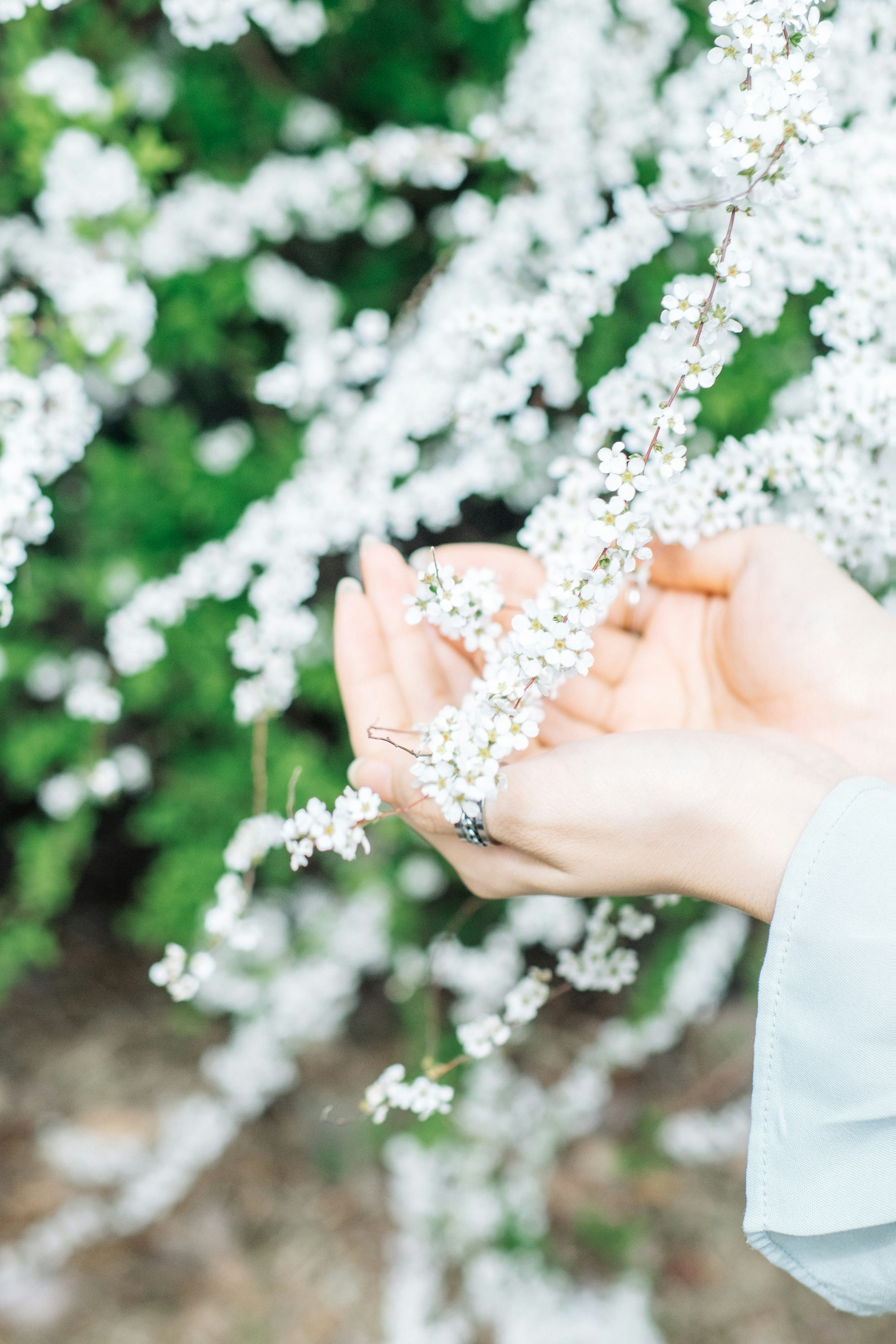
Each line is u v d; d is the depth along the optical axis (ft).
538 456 6.31
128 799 9.37
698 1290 7.09
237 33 4.47
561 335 4.39
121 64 6.61
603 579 2.78
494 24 6.68
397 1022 8.91
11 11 3.90
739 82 3.57
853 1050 2.72
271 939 7.72
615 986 3.79
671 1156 7.73
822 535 3.90
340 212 6.71
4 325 4.20
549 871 3.43
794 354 5.88
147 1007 9.06
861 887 2.79
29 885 7.74
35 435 3.79
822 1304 7.06
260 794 4.29
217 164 7.04
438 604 3.08
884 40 4.25
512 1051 8.38
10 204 6.55
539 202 5.12
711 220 4.67
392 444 4.64
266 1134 8.04
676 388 3.24
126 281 5.64
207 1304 6.98
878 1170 2.70
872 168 3.71
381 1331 6.84
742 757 3.14
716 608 4.06
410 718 3.71
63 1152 7.78
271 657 4.56
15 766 7.55
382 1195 7.59
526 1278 6.76
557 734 4.06
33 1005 8.98
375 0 6.84
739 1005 8.87
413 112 7.02
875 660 3.65
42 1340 6.74
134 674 6.93
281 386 4.88
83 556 7.65
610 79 5.42
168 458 7.18
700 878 3.21
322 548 4.64
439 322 4.69
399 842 7.18
